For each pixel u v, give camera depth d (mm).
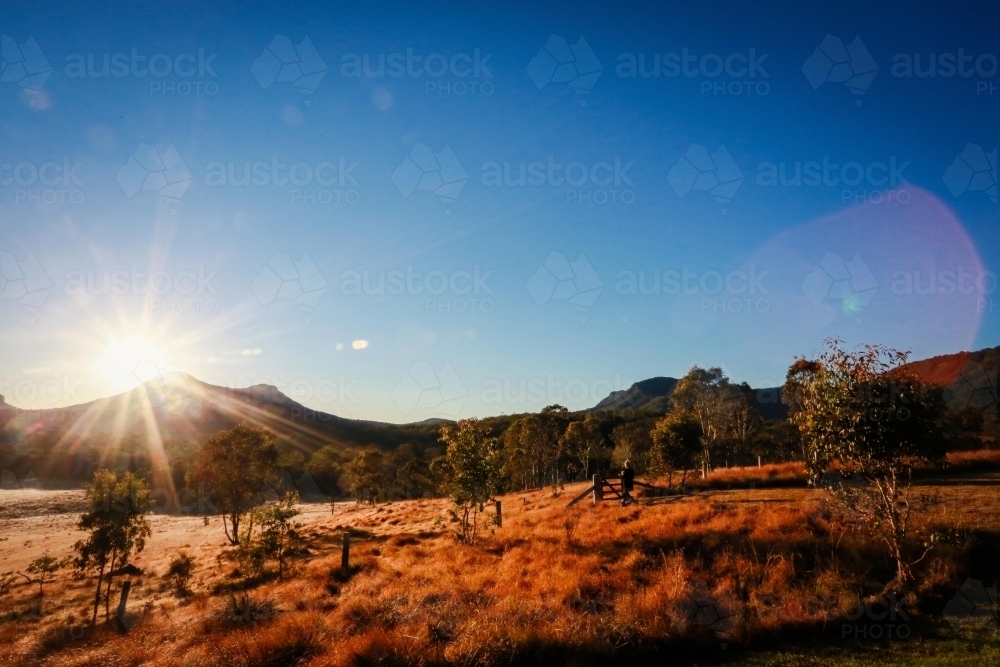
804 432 12102
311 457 100500
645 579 12445
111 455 94688
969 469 22641
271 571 22844
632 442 50344
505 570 14539
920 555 11414
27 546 41469
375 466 68625
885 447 10727
